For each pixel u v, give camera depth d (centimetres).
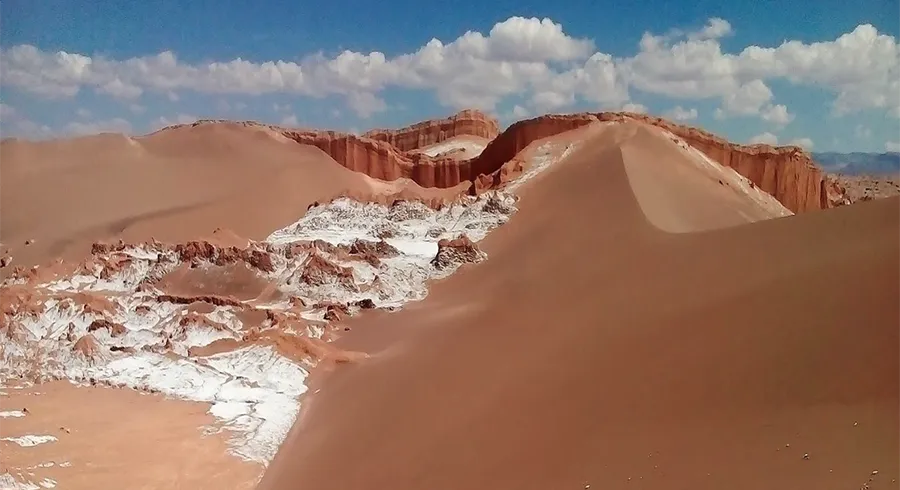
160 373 4409
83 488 3003
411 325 5028
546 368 3400
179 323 5009
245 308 5341
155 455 3338
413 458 2961
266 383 4244
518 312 4691
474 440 2917
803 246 3734
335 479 3003
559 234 6694
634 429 2475
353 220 8350
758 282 3284
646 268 4703
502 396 3266
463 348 4181
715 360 2684
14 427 3609
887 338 2253
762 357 2533
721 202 8025
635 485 2147
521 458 2620
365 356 4519
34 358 4619
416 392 3666
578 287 4862
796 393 2242
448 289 6059
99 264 6975
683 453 2202
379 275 6247
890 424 1908
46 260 8744
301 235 8156
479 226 7688
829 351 2348
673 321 3288
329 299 5859
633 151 8562
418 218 8156
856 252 3128
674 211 7025
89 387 4256
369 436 3316
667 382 2697
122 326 5031
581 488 2255
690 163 9012
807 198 10200
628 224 6262
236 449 3444
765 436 2095
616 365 3073
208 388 4200
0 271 8512
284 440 3572
